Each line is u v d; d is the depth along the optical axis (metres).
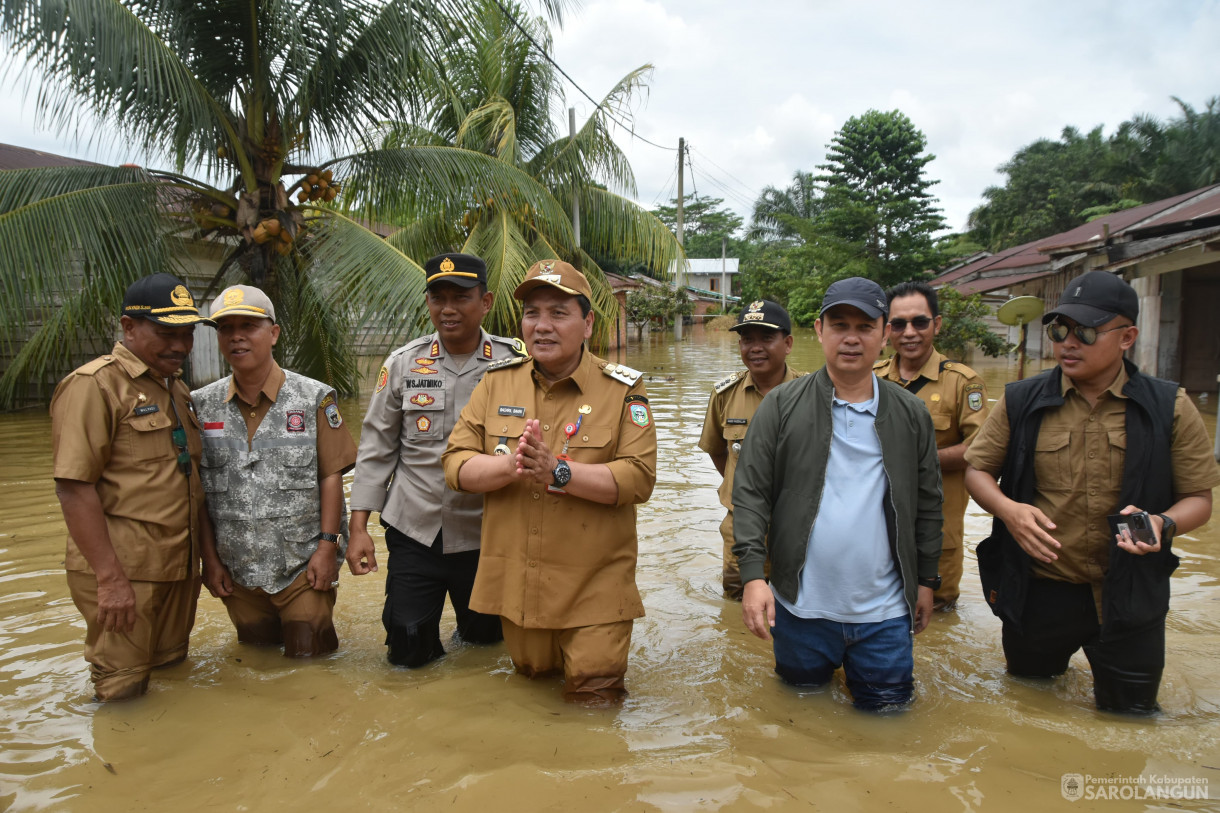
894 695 2.91
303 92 9.27
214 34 9.06
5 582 4.35
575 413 2.98
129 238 8.72
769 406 2.99
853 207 34.69
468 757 2.57
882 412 2.85
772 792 2.35
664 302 33.62
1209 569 4.67
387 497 3.49
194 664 3.38
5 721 2.84
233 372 3.36
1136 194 37.94
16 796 2.37
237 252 10.21
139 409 3.03
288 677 3.24
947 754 2.59
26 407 11.34
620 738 2.70
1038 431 2.92
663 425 10.33
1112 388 2.78
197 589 3.39
